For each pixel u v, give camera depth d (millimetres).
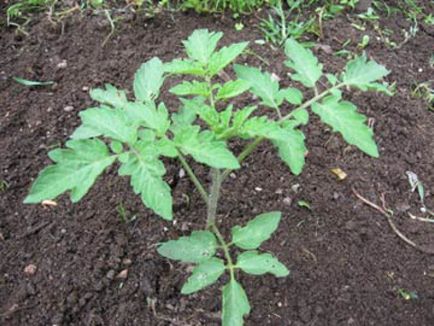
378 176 505
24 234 445
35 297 415
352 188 493
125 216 458
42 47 578
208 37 410
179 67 395
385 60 607
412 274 445
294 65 424
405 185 502
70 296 416
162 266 434
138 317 410
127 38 591
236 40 600
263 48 595
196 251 386
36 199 333
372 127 540
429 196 498
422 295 434
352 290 431
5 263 430
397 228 471
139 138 387
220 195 477
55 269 429
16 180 476
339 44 616
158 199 337
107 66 563
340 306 423
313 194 485
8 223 451
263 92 409
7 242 441
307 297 426
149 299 418
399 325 418
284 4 655
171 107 526
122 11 614
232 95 385
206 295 424
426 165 519
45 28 593
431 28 657
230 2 629
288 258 444
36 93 538
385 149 526
